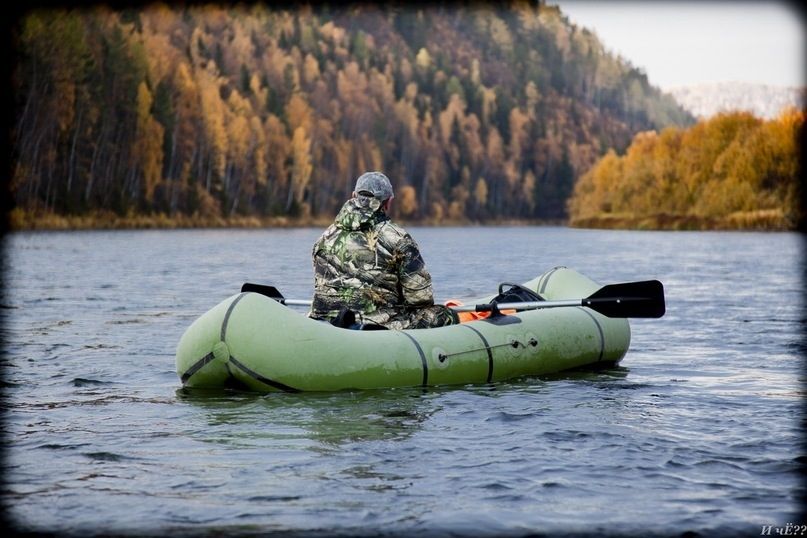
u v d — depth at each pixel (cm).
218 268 1950
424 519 352
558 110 13112
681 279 1616
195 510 360
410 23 14688
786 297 1261
